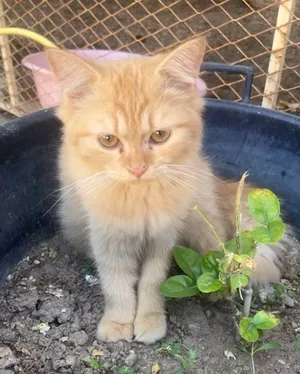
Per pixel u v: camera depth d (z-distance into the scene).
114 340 0.36
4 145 0.40
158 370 0.34
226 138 0.46
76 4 0.82
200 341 0.36
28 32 0.38
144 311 0.37
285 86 0.67
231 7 0.81
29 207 0.43
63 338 0.36
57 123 0.43
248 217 0.40
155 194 0.33
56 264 0.42
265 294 0.39
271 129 0.44
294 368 0.34
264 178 0.46
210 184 0.39
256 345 0.35
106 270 0.37
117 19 0.78
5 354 0.35
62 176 0.38
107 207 0.34
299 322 0.38
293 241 0.44
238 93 0.67
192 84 0.32
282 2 0.50
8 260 0.42
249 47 0.74
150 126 0.31
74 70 0.31
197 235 0.39
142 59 0.34
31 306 0.38
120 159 0.31
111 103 0.31
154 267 0.37
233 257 0.30
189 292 0.35
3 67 0.67
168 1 0.82
